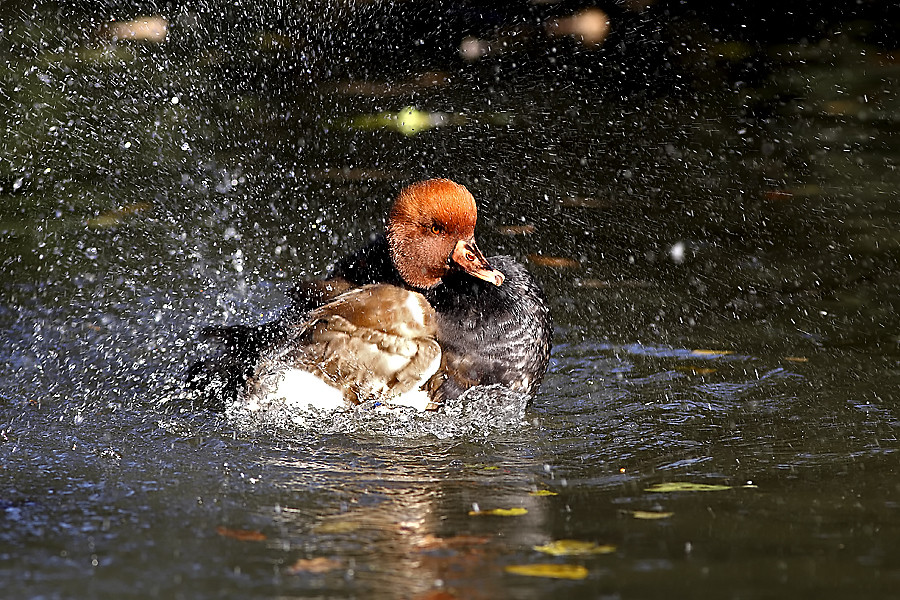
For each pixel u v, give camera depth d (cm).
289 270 1270
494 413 930
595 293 1213
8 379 973
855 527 656
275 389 918
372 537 650
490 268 941
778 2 2033
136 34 2014
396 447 840
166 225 1382
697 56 1917
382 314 921
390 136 1708
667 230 1380
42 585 580
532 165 1595
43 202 1430
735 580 579
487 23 2119
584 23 2053
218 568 602
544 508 702
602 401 951
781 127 1662
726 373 1002
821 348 1052
